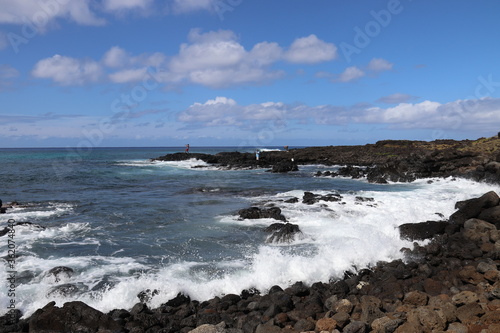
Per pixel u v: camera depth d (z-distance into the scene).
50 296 7.86
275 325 6.49
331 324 6.23
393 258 10.72
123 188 25.25
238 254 10.71
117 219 15.04
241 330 6.20
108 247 11.25
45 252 10.67
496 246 11.04
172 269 9.46
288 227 12.04
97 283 8.60
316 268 9.53
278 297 7.87
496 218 13.59
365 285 8.74
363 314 6.59
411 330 5.61
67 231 12.98
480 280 8.45
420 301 7.04
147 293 8.09
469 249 11.14
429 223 12.91
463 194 21.00
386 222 14.01
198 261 10.12
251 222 14.52
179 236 12.53
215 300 7.98
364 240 11.58
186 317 7.36
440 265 10.23
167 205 18.45
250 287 8.70
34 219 14.77
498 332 5.20
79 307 6.96
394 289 8.28
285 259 9.94
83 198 20.39
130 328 6.79
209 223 14.43
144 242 11.80
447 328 5.83
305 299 8.10
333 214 15.54
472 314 6.11
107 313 7.43
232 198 20.75
